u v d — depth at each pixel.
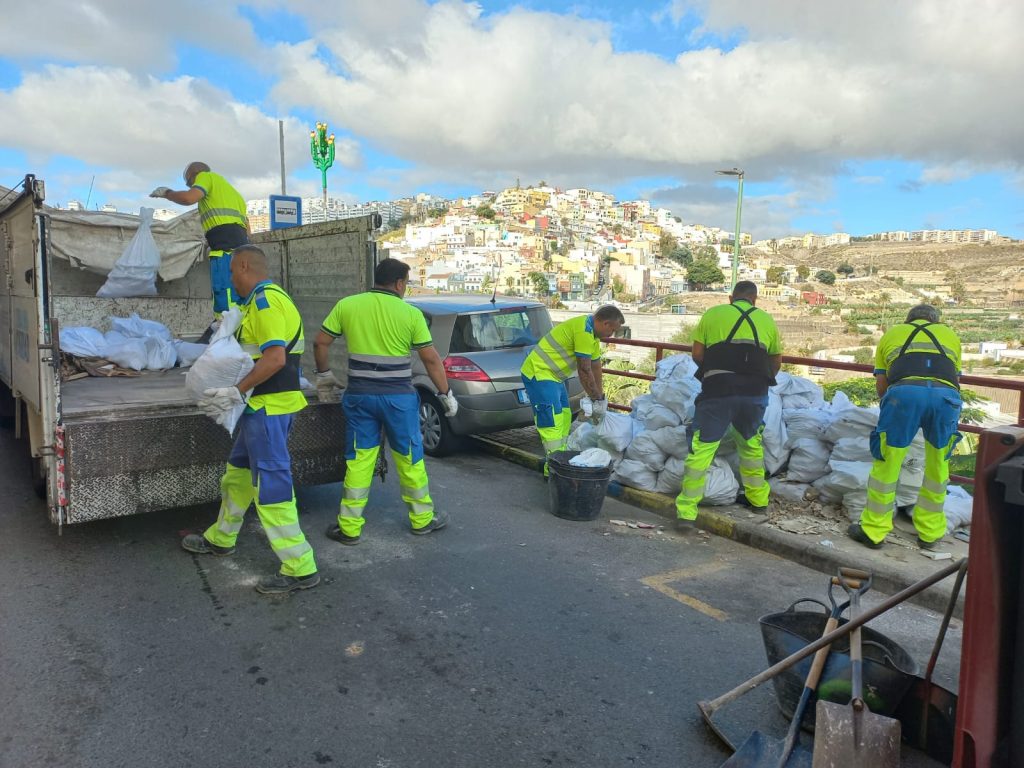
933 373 4.72
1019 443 1.91
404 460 5.07
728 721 3.13
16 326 5.61
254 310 3.98
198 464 4.66
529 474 7.08
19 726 2.93
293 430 5.10
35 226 4.22
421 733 2.98
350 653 3.58
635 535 5.43
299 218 11.69
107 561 4.61
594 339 6.04
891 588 4.49
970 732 2.00
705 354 5.36
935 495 4.86
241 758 2.78
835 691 2.88
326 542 5.09
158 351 6.52
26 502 5.66
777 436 5.87
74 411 4.39
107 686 3.23
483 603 4.19
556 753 2.89
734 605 4.28
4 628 3.72
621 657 3.64
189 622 3.85
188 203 6.34
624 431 6.40
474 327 7.48
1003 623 2.01
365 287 5.95
